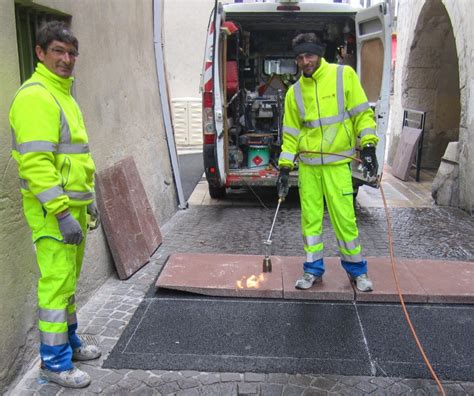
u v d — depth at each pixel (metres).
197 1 12.72
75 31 3.70
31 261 2.96
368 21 6.32
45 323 2.72
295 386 2.80
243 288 3.88
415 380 2.85
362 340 3.27
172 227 5.87
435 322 3.50
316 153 3.69
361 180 6.11
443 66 9.03
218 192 7.16
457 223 5.98
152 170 5.67
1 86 2.64
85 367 2.98
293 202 7.14
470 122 6.36
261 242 5.29
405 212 6.50
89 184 2.85
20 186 2.79
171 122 6.44
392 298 3.79
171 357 3.08
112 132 4.48
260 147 7.01
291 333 3.36
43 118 2.48
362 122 3.68
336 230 3.81
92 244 3.94
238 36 7.05
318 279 3.99
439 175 6.95
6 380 2.71
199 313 3.64
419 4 8.34
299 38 3.61
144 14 5.55
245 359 3.06
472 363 3.01
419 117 9.28
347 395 2.72
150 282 4.21
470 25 6.29
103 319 3.55
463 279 4.07
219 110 6.12
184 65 13.07
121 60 4.73
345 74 3.64
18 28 3.14
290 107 3.82
